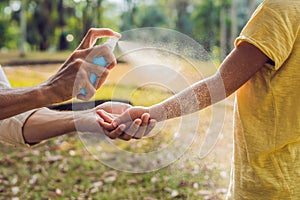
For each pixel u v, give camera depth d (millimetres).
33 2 15664
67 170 4648
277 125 1643
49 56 8305
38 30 16000
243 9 16453
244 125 1693
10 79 5562
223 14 16047
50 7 15453
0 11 18516
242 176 1719
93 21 9211
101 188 4184
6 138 1850
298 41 1606
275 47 1562
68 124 1750
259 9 1650
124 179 4328
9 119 1819
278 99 1629
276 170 1662
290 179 1666
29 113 1826
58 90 1383
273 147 1650
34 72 5871
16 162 4859
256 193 1688
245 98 1690
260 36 1584
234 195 1754
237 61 1601
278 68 1621
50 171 4621
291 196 1672
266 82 1638
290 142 1659
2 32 18703
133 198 3918
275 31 1576
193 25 18609
